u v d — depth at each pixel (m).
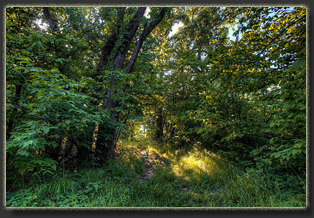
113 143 3.91
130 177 3.15
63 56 3.25
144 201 2.26
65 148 3.21
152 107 6.45
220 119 4.13
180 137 6.35
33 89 1.97
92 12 4.32
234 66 3.10
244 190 2.34
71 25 4.02
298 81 1.98
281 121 2.28
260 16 2.81
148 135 7.90
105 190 2.30
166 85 6.36
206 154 4.55
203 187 2.82
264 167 2.90
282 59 2.71
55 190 2.01
